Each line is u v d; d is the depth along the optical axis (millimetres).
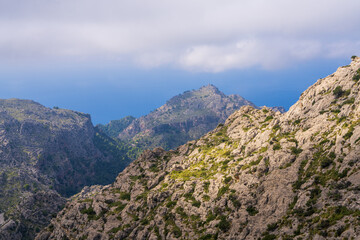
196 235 124312
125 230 150375
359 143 105562
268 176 123125
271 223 106688
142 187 179625
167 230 135125
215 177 148500
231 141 187750
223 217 122000
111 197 180000
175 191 155375
